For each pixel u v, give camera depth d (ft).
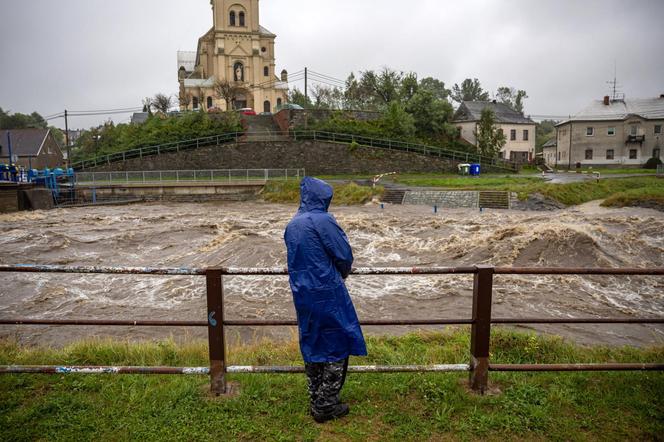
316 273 10.72
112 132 198.90
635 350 17.61
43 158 220.23
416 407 12.21
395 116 175.42
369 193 115.03
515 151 217.77
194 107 224.33
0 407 12.31
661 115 195.93
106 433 11.21
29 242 68.08
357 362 16.34
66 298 41.39
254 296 40.86
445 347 18.01
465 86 428.97
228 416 11.80
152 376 14.29
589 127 200.85
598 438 10.94
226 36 218.59
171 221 89.76
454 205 105.19
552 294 40.40
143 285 44.83
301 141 155.53
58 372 12.56
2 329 33.86
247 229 76.38
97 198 131.13
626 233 67.41
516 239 54.19
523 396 12.59
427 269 12.09
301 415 11.80
